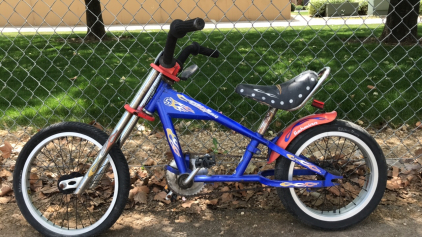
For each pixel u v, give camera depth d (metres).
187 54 2.09
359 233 2.26
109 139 2.13
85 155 3.20
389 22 8.04
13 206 2.57
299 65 6.12
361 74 5.43
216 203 2.58
